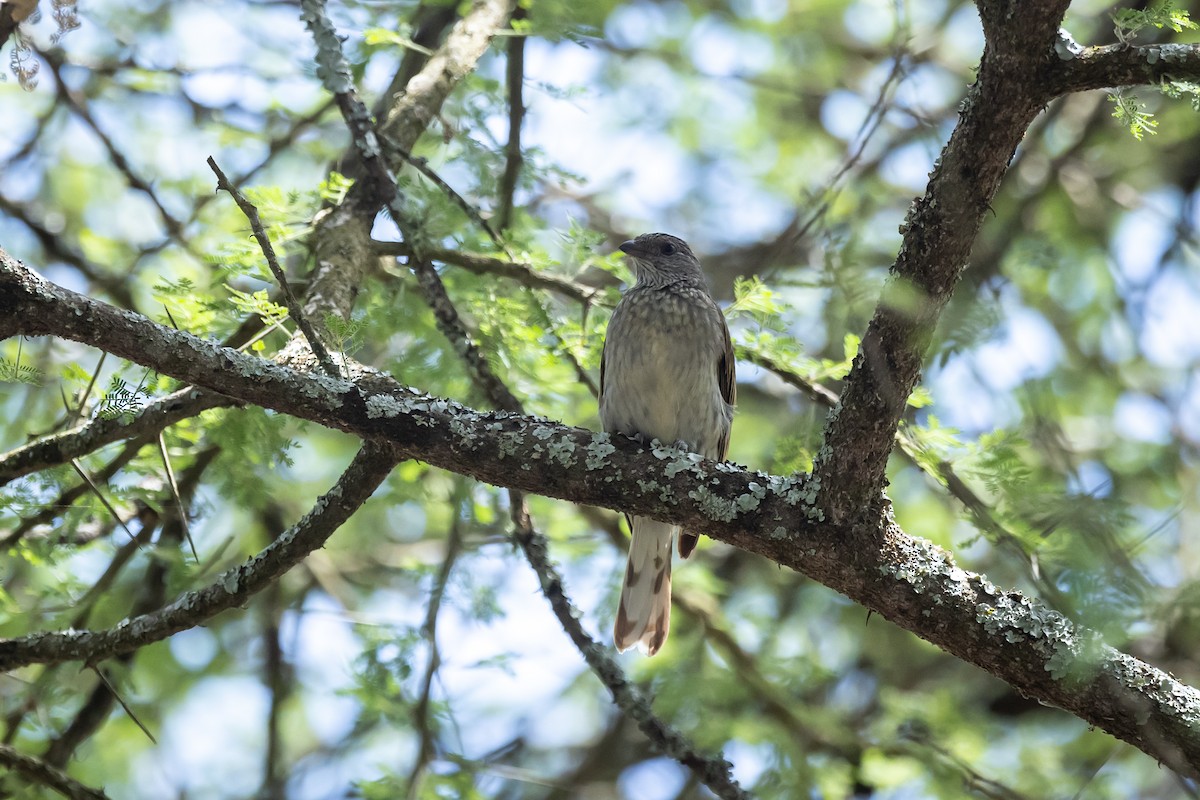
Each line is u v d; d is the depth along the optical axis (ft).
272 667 42.16
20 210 40.52
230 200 41.81
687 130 51.72
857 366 22.48
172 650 45.55
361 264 31.76
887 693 41.93
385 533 47.98
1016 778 39.86
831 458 23.16
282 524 42.91
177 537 35.47
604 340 34.96
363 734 45.52
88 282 40.83
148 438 30.27
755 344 33.32
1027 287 47.62
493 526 40.01
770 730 39.06
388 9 39.19
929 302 21.58
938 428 28.19
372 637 36.45
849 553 23.63
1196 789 23.77
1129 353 48.21
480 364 29.37
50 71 38.60
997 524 26.91
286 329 29.45
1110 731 22.97
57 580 35.78
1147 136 49.14
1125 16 20.40
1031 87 20.43
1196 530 36.58
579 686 49.19
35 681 34.24
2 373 24.03
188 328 28.30
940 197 21.09
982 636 23.26
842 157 46.44
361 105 31.45
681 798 43.52
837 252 28.53
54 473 30.66
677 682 39.93
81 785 29.35
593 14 36.52
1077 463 34.50
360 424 24.03
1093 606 20.40
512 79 36.45
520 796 46.85
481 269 34.19
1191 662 36.22
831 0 51.83
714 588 43.29
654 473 24.39
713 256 53.62
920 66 46.29
